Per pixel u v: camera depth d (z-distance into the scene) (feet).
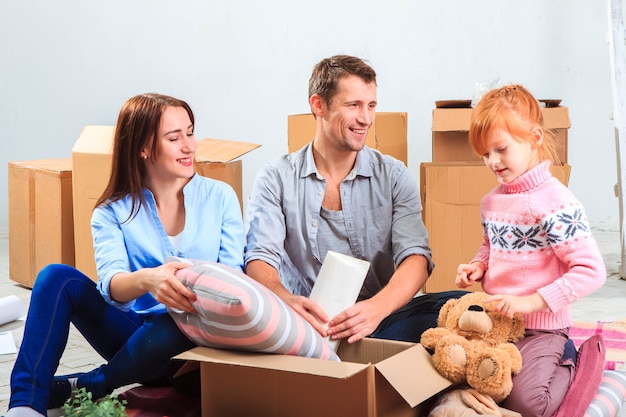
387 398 5.96
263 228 7.65
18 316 10.63
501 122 6.51
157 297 6.35
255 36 17.89
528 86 16.75
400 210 7.71
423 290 11.70
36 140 19.04
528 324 6.62
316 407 5.95
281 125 18.02
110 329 7.08
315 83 7.52
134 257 7.15
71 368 8.64
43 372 6.52
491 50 16.80
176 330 6.71
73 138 18.86
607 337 9.39
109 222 7.11
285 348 6.06
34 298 6.67
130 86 18.48
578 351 7.03
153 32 18.25
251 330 5.90
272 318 5.96
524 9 16.57
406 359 6.06
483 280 6.95
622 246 12.66
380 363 5.82
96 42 18.47
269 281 7.16
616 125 12.94
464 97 17.04
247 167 18.21
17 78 18.92
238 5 17.87
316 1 17.51
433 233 11.43
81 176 11.38
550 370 6.33
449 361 6.14
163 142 6.95
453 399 6.10
